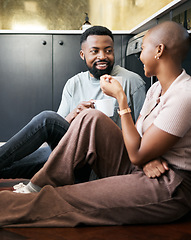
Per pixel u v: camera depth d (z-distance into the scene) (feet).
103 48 6.31
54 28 12.75
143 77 10.20
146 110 4.19
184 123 3.53
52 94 10.51
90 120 4.01
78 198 3.66
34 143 4.79
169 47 3.82
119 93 4.08
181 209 3.71
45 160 5.64
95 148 4.00
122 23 12.93
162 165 3.76
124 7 12.85
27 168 5.48
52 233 3.40
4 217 3.56
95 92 6.59
